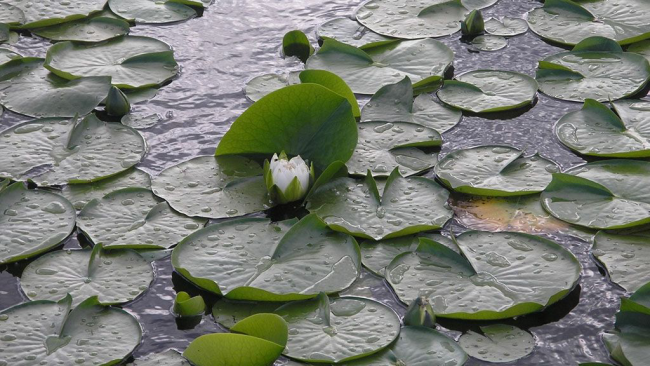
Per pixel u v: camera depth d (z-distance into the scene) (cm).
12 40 404
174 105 357
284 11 439
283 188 284
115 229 274
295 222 273
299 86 292
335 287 246
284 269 253
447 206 285
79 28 414
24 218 279
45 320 231
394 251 264
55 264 258
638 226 276
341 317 232
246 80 375
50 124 335
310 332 226
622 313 230
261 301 242
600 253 263
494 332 231
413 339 224
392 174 295
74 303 240
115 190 294
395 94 351
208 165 309
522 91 359
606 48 386
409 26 418
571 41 402
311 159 311
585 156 316
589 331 233
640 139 321
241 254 259
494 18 430
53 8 429
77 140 324
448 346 221
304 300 240
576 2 439
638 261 259
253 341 210
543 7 436
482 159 311
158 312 242
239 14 435
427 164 311
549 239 268
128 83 368
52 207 284
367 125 335
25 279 251
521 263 254
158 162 317
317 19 431
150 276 254
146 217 279
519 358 222
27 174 304
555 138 329
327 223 273
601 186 287
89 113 348
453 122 340
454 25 422
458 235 267
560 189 292
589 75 371
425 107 352
